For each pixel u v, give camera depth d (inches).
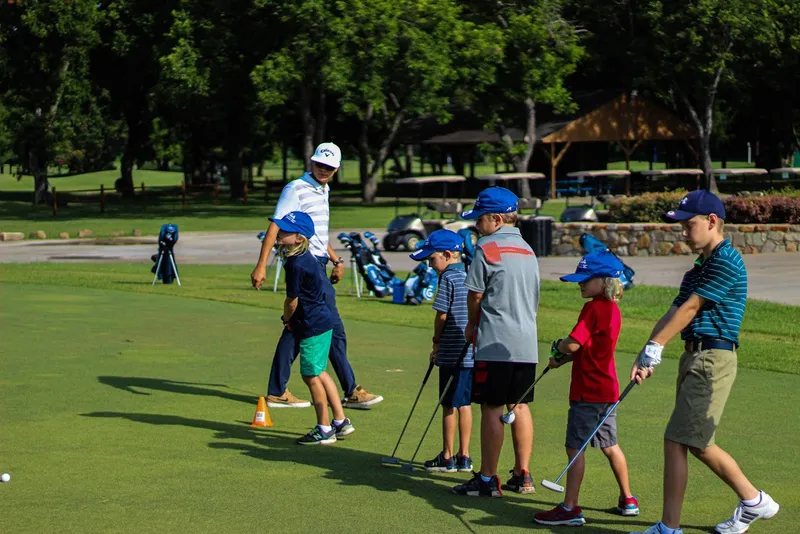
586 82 2677.2
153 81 2465.6
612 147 4360.2
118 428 347.9
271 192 2723.9
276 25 1942.7
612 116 2375.7
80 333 561.6
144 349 511.8
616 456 255.4
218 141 2662.4
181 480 284.7
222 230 1588.3
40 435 336.2
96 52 2465.6
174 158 4079.7
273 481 284.8
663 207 1143.0
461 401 301.0
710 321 231.8
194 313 655.1
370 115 2375.7
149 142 2763.3
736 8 2044.8
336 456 316.5
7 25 2240.4
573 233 1131.3
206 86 1930.4
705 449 234.4
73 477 285.9
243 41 1988.2
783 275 853.8
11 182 3361.2
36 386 415.8
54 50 2269.9
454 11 1881.2
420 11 1836.9
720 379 230.5
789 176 2659.9
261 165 3917.3
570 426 254.4
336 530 240.8
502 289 266.5
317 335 330.6
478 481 273.4
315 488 278.7
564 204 2071.9
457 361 298.0
